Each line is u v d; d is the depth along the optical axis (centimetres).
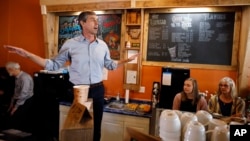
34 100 363
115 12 343
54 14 376
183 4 282
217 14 293
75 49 187
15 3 416
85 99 121
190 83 235
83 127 106
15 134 354
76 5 335
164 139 101
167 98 272
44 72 354
